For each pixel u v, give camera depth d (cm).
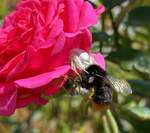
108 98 18
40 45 15
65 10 16
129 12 22
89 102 19
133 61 21
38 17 16
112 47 24
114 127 23
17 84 15
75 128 30
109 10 22
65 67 16
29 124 29
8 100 16
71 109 31
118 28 24
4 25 18
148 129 22
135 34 28
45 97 16
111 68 23
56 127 31
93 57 17
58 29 15
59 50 15
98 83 18
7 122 30
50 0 16
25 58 15
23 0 17
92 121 30
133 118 22
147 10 22
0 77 16
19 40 16
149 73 23
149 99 27
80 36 16
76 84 17
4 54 16
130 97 24
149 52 27
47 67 16
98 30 23
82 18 16
